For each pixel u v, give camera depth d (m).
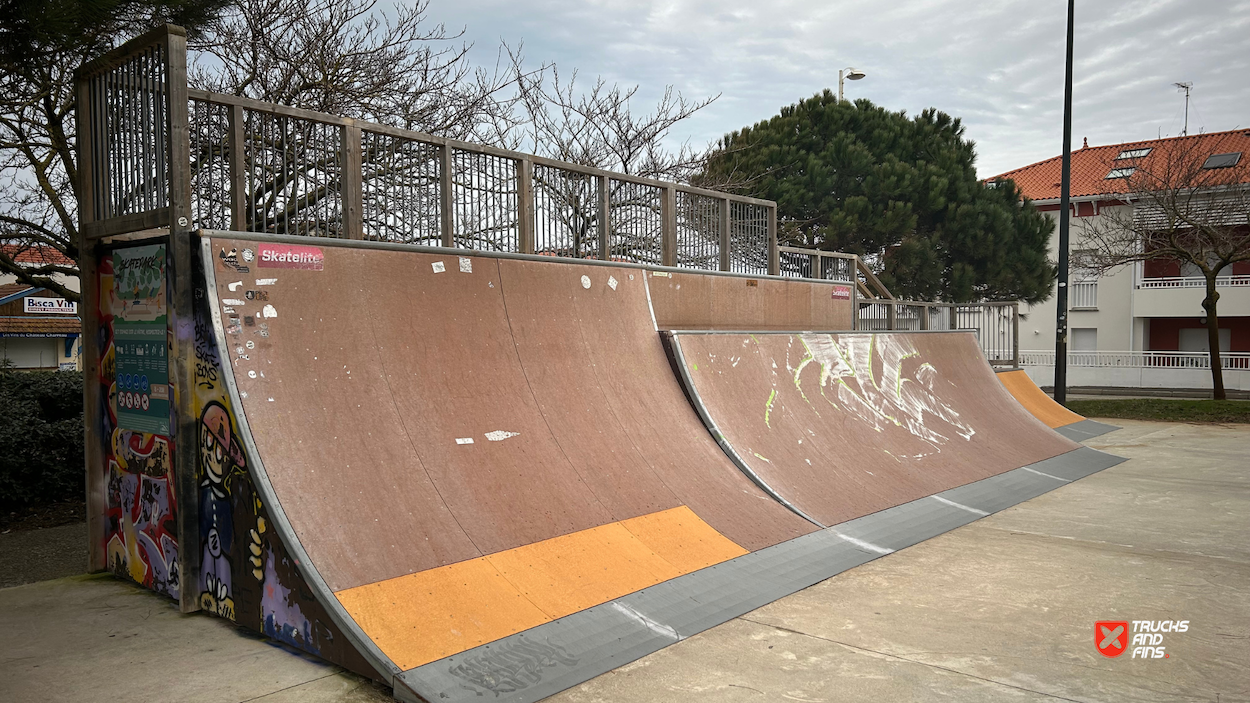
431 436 4.68
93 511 5.21
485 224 6.50
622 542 4.79
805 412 7.93
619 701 3.32
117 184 4.96
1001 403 11.72
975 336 13.12
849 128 21.47
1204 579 5.17
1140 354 24.52
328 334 4.59
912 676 3.59
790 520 5.88
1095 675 3.61
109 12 4.73
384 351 4.82
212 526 4.32
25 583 5.01
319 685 3.43
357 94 9.36
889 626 4.26
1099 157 28.64
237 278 4.32
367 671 3.39
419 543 4.05
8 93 6.42
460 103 11.34
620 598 4.27
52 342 25.55
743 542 5.32
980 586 5.00
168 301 4.43
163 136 4.48
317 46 9.72
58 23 4.53
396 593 3.72
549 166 7.08
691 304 8.48
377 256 5.04
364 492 4.14
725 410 6.98
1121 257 18.39
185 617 4.33
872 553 5.70
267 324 4.36
